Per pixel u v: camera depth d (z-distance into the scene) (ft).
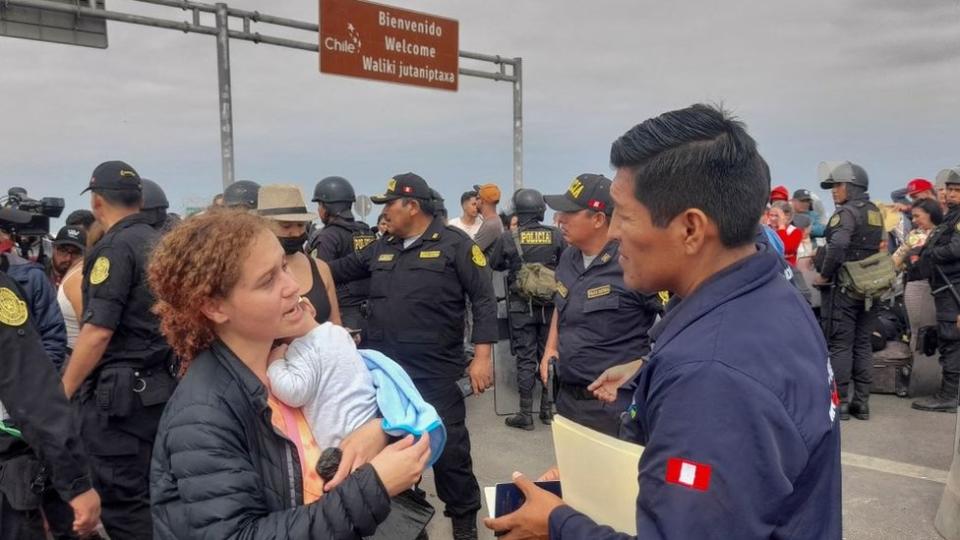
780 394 3.26
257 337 4.25
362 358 4.84
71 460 6.55
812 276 20.89
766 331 3.46
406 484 4.23
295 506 4.16
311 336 4.49
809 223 30.89
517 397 19.57
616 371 7.75
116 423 9.23
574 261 10.44
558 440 4.56
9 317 6.19
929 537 11.52
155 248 4.43
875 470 14.49
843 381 18.04
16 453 6.86
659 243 3.81
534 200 19.10
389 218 11.60
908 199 31.12
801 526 3.37
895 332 21.40
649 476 3.34
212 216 4.31
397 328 11.43
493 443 17.28
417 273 11.38
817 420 3.34
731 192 3.62
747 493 3.09
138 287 9.20
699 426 3.21
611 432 9.79
